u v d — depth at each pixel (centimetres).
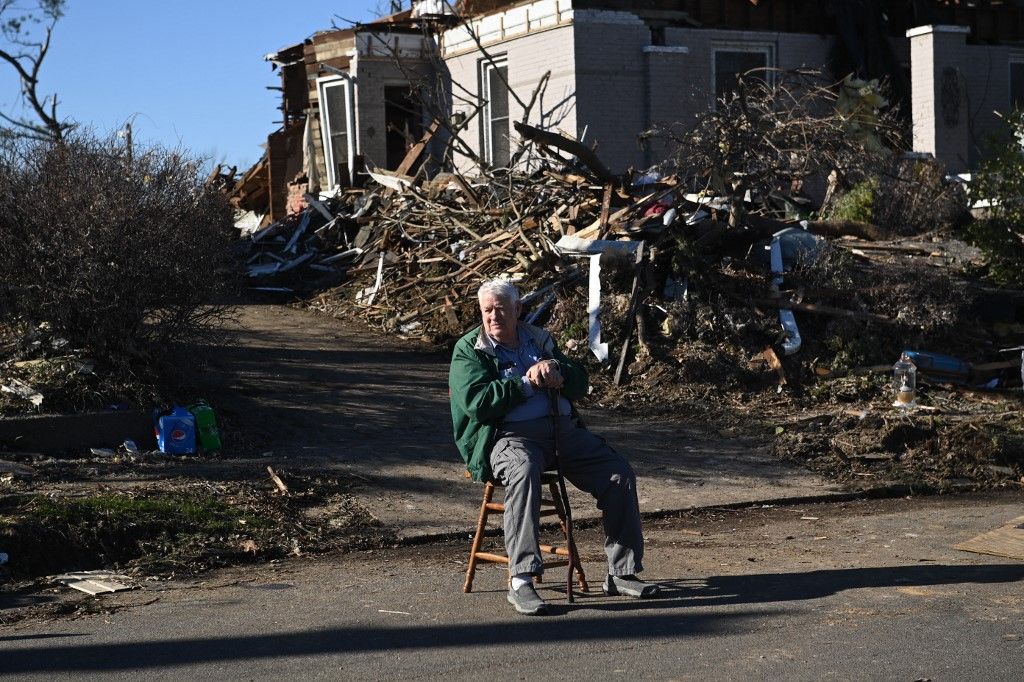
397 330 1477
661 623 557
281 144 2650
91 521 711
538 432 603
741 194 1408
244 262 1827
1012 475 961
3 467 831
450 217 1579
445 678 477
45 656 511
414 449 967
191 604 600
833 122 1656
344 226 1880
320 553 717
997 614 567
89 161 996
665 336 1241
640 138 1697
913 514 834
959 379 1199
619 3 1934
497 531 770
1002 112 2105
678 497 870
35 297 989
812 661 495
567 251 1340
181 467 880
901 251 1452
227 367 1216
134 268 978
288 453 940
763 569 668
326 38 2306
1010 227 1416
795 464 977
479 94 2078
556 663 495
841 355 1210
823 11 2088
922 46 1992
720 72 2008
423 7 2383
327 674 483
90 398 961
